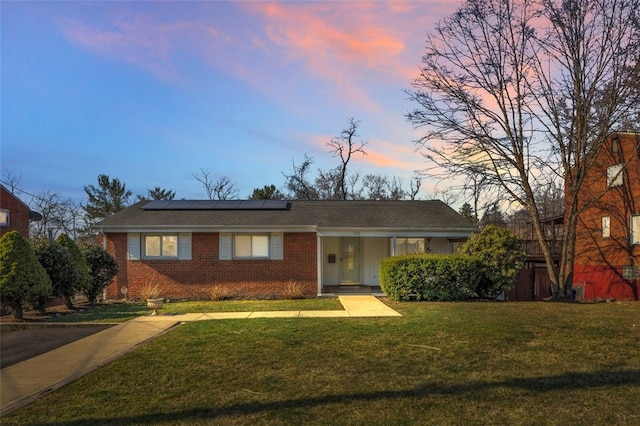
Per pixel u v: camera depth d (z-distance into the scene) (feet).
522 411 13.89
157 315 35.14
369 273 58.34
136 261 52.06
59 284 38.88
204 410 14.14
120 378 17.71
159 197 112.68
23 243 34.99
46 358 21.79
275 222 53.26
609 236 59.11
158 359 20.56
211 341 24.27
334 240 58.65
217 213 56.90
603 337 24.59
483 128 51.85
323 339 24.53
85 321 32.99
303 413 13.80
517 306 38.68
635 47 44.37
